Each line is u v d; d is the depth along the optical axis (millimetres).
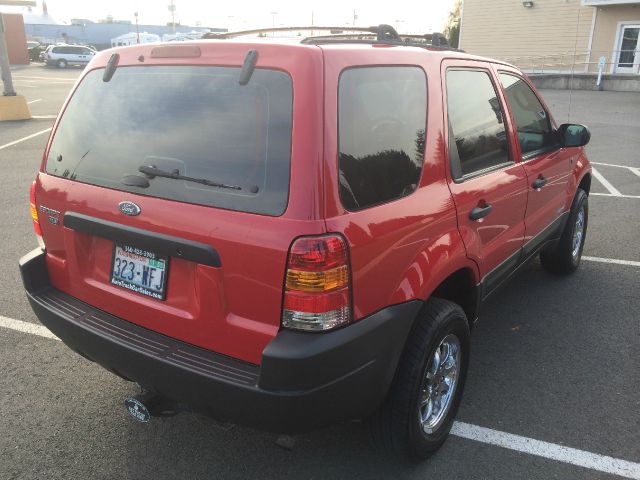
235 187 2135
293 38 2389
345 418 2254
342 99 2148
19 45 44656
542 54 25156
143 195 2359
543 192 3910
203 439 2949
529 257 3959
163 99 2395
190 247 2201
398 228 2309
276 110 2100
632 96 20250
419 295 2422
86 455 2824
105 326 2523
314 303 2021
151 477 2689
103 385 3402
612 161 10781
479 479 2676
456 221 2727
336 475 2699
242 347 2189
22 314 4273
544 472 2721
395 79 2453
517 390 3369
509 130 3428
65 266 2752
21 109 15484
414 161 2504
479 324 4184
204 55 2311
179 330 2354
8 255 5461
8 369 3547
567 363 3664
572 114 16641
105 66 2652
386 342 2279
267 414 2084
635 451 2861
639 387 3408
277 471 2727
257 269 2072
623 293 4715
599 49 23734
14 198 7590
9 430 2990
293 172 2029
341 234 2051
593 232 6359
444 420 2842
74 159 2662
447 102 2797
